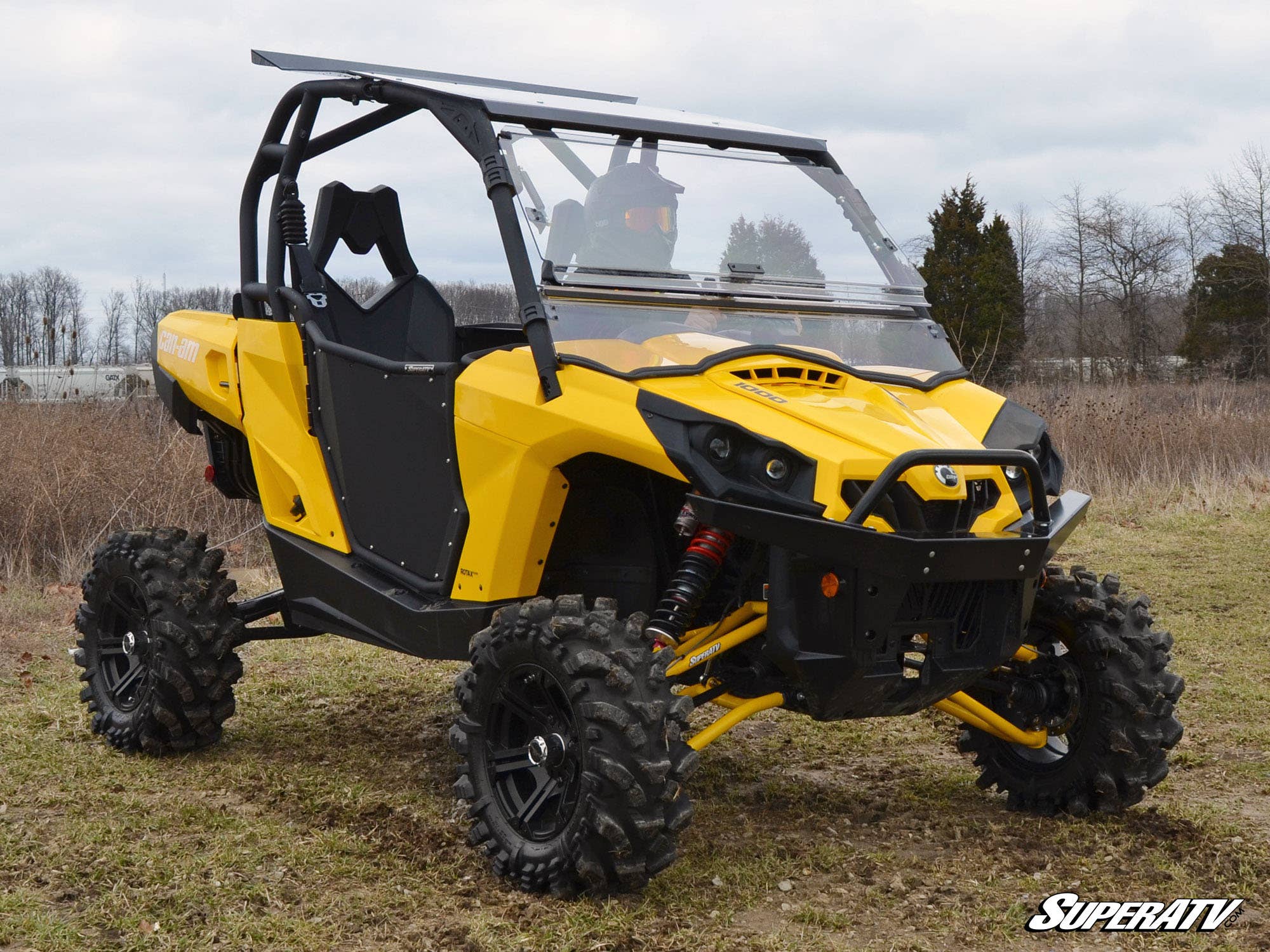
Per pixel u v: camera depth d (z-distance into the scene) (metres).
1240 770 4.10
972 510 3.02
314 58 4.12
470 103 3.56
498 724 3.24
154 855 3.23
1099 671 3.48
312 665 5.66
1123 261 36.44
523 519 3.28
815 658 2.93
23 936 2.72
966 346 22.89
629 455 2.99
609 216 3.46
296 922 2.82
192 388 4.77
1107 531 9.81
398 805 3.71
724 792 3.92
